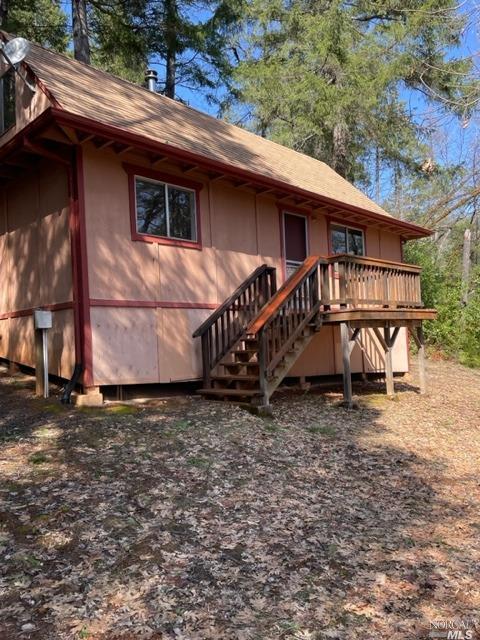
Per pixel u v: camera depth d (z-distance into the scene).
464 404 11.61
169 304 9.03
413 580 3.83
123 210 8.45
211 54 20.31
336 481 5.85
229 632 3.08
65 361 8.38
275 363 8.63
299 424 8.19
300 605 3.41
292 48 21.22
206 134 11.48
